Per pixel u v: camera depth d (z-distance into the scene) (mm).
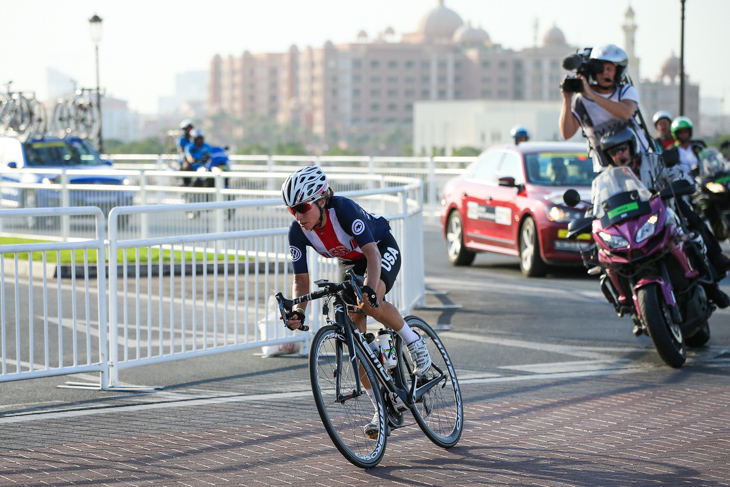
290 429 10750
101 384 13125
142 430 10742
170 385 13336
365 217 9250
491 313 18906
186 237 13703
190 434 10547
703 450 9758
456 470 9188
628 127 15086
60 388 13211
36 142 41812
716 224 26625
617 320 18047
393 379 9633
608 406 11695
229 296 14664
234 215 23750
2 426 10984
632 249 13625
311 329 15375
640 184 14055
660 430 10562
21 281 23609
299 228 9266
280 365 14617
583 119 15305
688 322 14102
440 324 17797
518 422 11000
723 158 26953
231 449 9953
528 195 23828
